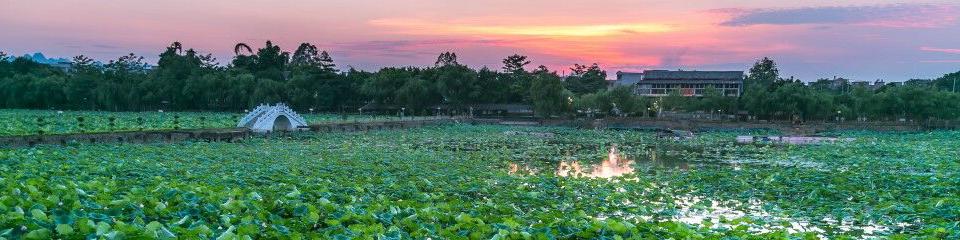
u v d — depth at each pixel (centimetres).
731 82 11106
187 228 943
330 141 4250
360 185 1755
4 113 7475
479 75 9269
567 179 2208
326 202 1205
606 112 8481
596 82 11725
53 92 9231
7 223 816
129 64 11306
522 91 9288
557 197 1839
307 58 11425
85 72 9606
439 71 9231
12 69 10762
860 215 1497
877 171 2697
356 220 1083
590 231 1020
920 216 1435
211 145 3566
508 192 1811
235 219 1024
